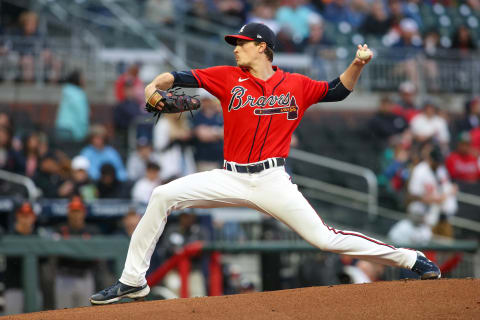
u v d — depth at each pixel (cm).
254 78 1655
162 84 1619
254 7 6309
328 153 5025
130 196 3816
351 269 2933
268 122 1647
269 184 1648
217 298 1636
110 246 3042
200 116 4075
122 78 4638
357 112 5656
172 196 1664
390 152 4759
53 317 1551
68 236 3206
